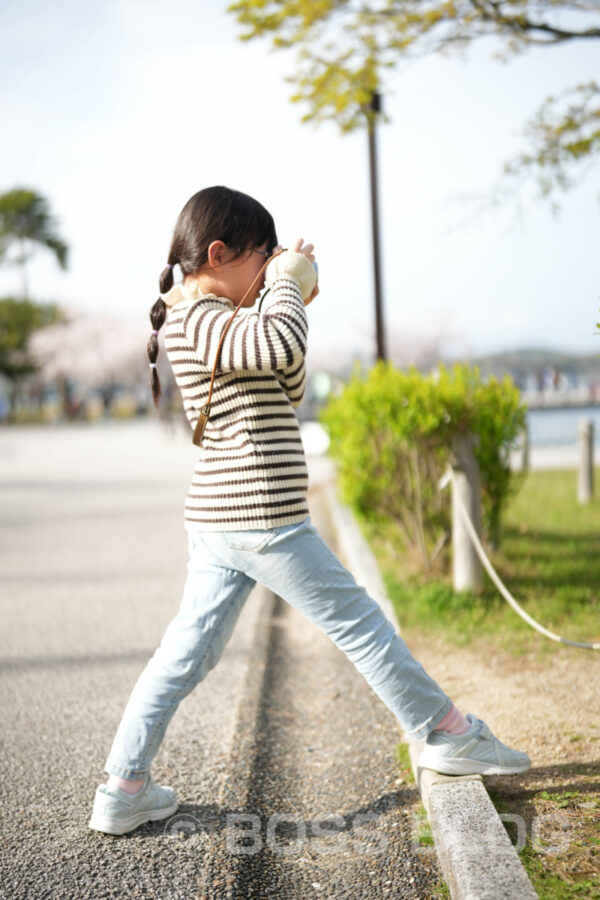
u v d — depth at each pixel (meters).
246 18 5.54
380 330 10.27
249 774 2.80
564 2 5.17
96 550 7.44
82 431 38.56
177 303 2.32
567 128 5.66
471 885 1.86
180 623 2.36
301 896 2.12
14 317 61.28
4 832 2.45
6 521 9.52
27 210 62.19
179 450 21.80
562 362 55.75
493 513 5.20
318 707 3.47
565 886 1.94
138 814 2.44
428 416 4.77
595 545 6.10
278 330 2.08
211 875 2.19
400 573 5.30
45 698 3.61
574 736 2.82
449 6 5.23
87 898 2.10
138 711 2.39
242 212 2.26
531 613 4.35
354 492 5.35
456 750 2.37
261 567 2.20
